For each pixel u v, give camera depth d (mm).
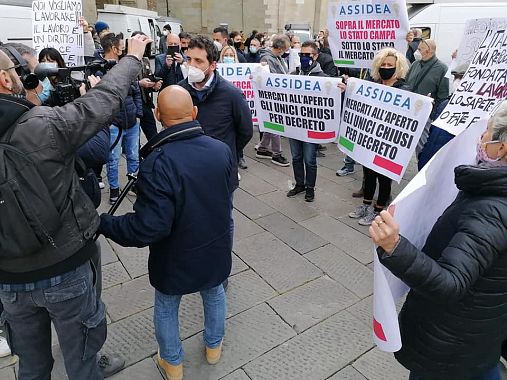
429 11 7941
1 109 1253
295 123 4113
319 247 3539
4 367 2256
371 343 2469
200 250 1877
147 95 4527
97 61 1905
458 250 1163
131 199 4430
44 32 3916
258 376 2225
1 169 1247
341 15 4375
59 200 1372
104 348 2387
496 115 1228
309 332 2551
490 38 2695
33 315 1576
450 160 1388
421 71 4934
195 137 1836
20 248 1330
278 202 4457
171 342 2064
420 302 1414
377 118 3318
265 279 3078
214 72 2809
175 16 22109
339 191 4770
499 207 1162
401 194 1191
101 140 1789
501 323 1339
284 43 5246
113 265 3197
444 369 1424
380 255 1159
